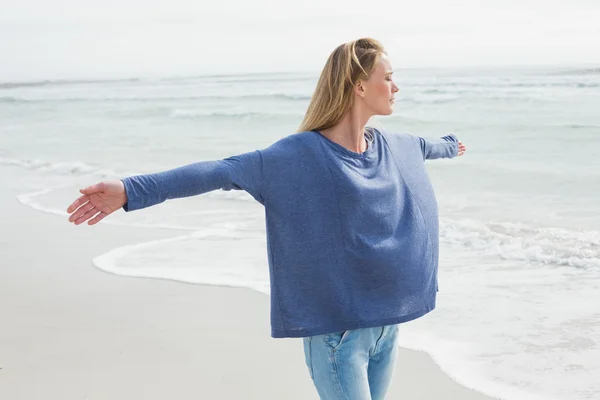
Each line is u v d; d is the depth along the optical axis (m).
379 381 2.96
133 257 7.85
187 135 21.91
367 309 2.73
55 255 8.10
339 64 2.74
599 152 14.23
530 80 26.86
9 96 43.59
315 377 2.85
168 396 4.46
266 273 6.99
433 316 5.68
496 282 6.57
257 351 5.12
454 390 4.39
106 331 5.61
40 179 14.55
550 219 9.22
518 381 4.46
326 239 2.70
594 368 4.60
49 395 4.50
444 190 11.46
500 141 16.52
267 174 2.66
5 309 6.26
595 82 24.34
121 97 38.41
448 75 32.81
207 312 5.97
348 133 2.81
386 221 2.77
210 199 11.00
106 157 17.77
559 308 5.77
